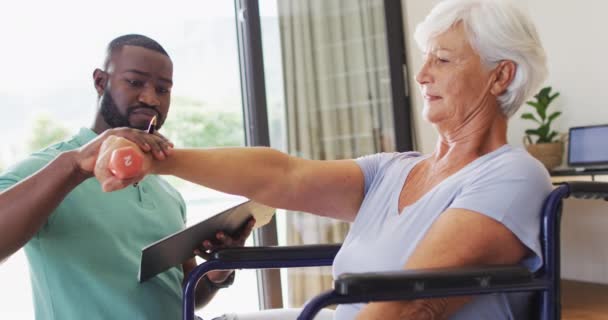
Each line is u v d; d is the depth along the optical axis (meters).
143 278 1.06
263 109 2.68
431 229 0.94
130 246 1.13
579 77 3.34
